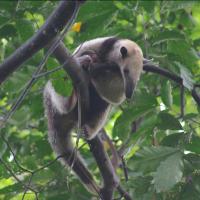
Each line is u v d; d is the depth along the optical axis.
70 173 11.38
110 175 11.01
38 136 14.37
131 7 13.34
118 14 13.52
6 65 8.69
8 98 13.22
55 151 12.05
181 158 9.24
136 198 9.96
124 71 11.76
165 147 9.47
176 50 12.15
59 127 11.94
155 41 12.03
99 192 11.09
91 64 11.42
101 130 12.52
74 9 8.14
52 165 11.01
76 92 10.59
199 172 9.72
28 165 12.66
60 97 11.11
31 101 13.06
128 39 12.76
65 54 9.19
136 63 11.82
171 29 12.70
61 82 9.09
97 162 10.96
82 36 12.34
